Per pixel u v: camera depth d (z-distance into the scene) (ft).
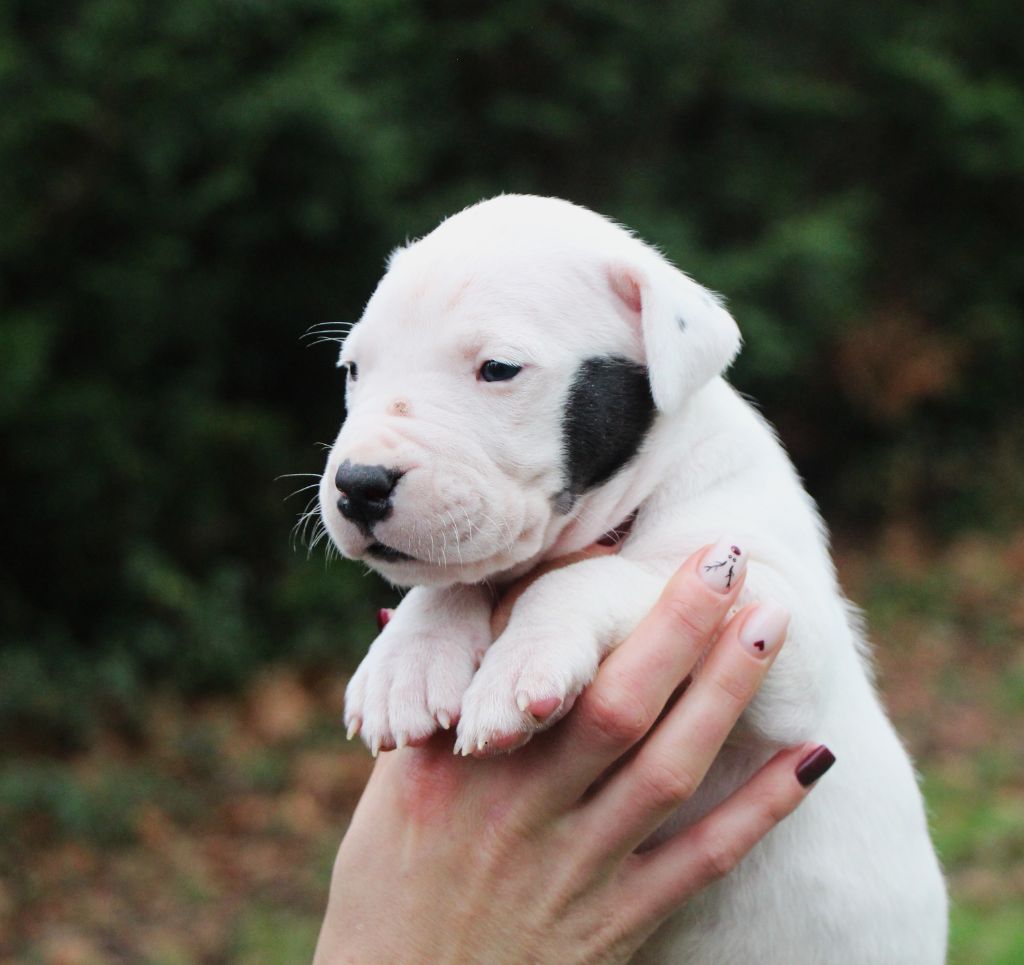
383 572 1.75
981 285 8.62
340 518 1.72
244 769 4.97
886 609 7.02
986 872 4.03
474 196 6.20
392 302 1.79
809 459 8.34
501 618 1.78
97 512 5.46
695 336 1.81
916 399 8.20
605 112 6.89
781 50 8.07
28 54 5.17
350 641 5.88
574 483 1.81
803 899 1.90
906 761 2.03
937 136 8.32
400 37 5.81
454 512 1.71
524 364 1.76
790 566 1.82
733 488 1.88
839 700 1.95
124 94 5.23
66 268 5.44
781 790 1.75
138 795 4.68
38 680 5.10
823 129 8.19
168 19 5.20
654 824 1.71
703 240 7.39
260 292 5.90
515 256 1.79
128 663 5.33
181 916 4.05
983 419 8.63
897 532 8.03
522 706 1.65
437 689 1.73
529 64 6.68
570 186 6.95
